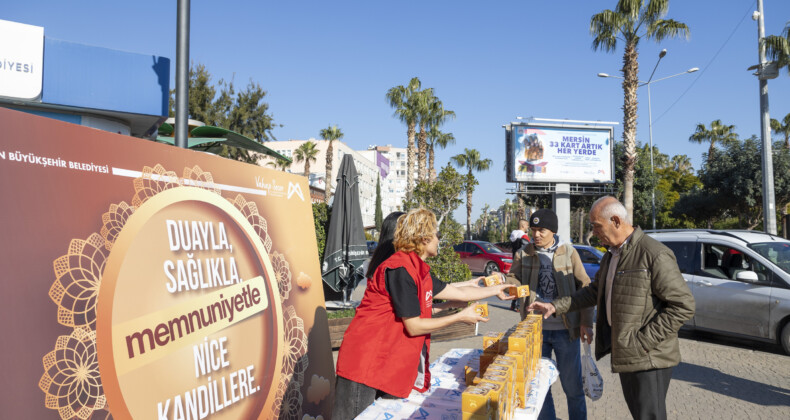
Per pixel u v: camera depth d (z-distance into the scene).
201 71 23.19
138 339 2.15
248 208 3.03
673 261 2.93
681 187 50.50
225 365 2.62
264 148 8.32
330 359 3.65
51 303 1.82
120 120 5.87
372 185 103.81
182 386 2.34
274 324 3.07
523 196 36.94
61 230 1.89
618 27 22.92
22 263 1.74
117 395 2.03
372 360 2.53
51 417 1.78
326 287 9.74
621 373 3.03
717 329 7.87
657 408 2.89
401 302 2.51
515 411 2.55
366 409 2.45
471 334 8.29
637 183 34.06
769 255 7.63
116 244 2.10
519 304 4.41
